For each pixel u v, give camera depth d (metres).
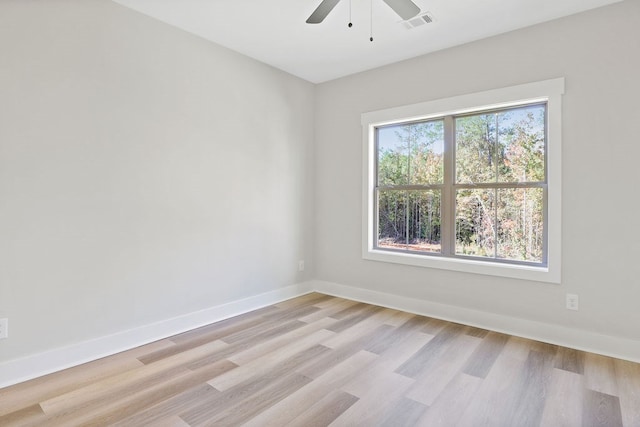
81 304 2.46
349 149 4.07
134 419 1.83
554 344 2.78
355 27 2.93
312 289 4.43
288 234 4.07
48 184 2.30
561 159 2.75
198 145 3.15
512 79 2.97
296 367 2.41
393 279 3.73
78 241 2.44
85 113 2.46
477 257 3.28
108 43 2.55
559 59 2.75
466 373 2.32
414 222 3.68
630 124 2.49
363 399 2.02
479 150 3.27
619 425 1.79
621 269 2.54
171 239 2.97
